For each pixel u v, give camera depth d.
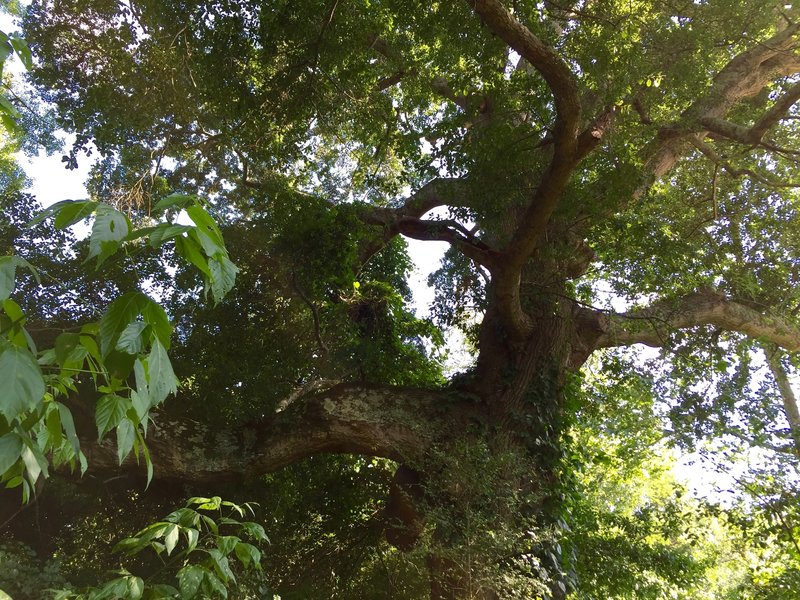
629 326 12.38
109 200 12.27
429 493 9.70
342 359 12.67
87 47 10.83
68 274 10.63
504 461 9.59
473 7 7.59
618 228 10.96
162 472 10.17
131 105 10.76
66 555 10.84
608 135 10.05
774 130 13.11
